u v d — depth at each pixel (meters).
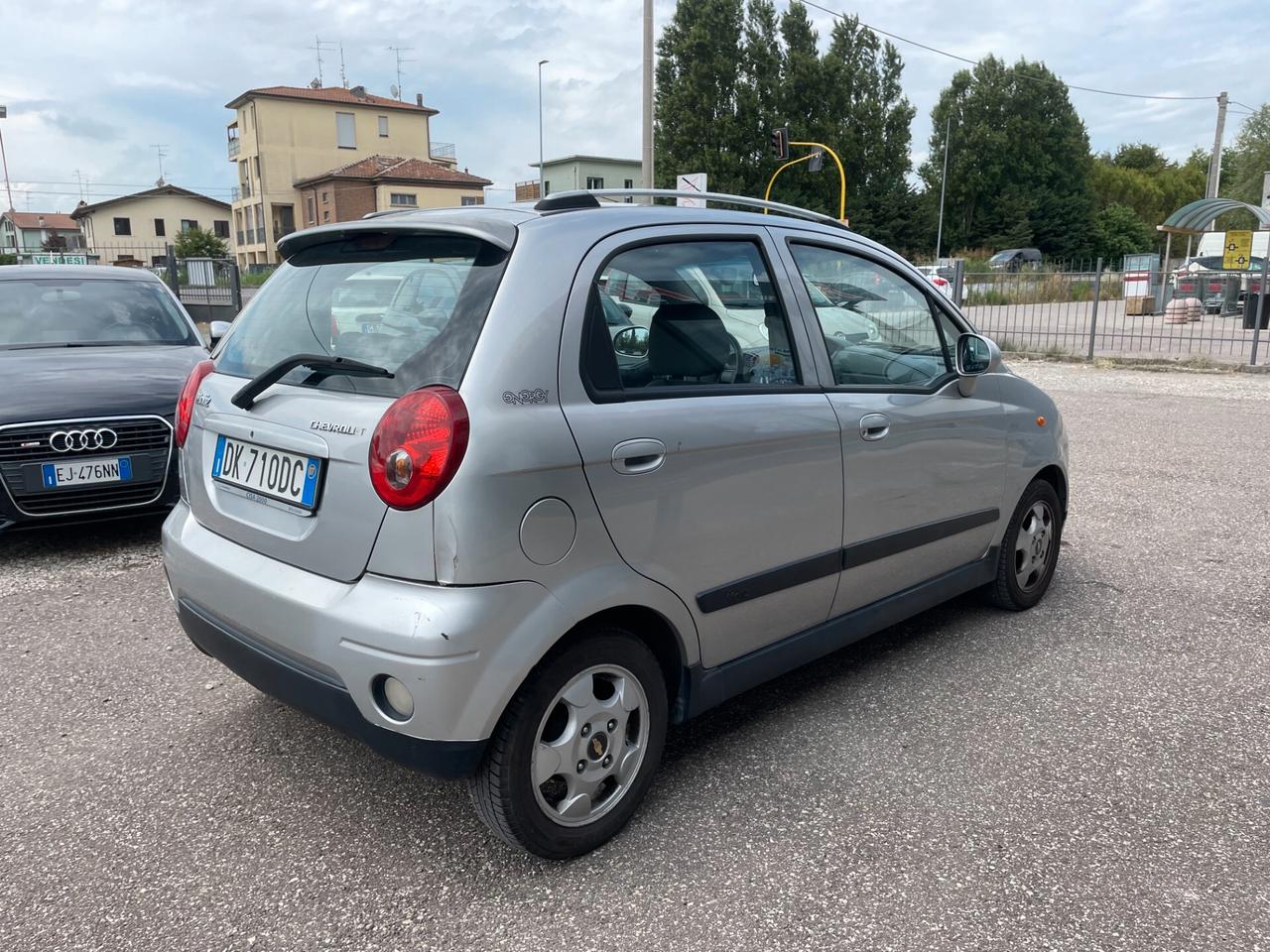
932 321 3.83
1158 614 4.52
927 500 3.67
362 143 67.75
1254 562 5.27
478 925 2.39
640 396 2.65
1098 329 18.22
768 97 57.88
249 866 2.64
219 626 2.80
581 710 2.57
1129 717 3.49
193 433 3.03
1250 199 61.94
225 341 3.20
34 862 2.66
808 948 2.30
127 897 2.51
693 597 2.79
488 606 2.28
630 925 2.39
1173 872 2.58
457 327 2.42
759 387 3.00
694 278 2.91
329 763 3.20
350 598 2.37
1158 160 102.75
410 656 2.24
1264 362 14.59
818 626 3.35
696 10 57.06
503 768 2.42
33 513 5.05
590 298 2.59
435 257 2.67
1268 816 2.85
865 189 60.47
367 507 2.35
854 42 60.66
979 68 74.50
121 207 72.50
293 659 2.55
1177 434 9.16
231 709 3.58
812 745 3.30
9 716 3.52
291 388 2.67
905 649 4.14
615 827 2.73
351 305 2.75
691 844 2.73
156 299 6.99
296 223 66.56
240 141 68.00
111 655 4.05
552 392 2.43
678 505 2.69
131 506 5.27
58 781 3.08
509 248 2.51
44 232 89.44
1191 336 16.14
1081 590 4.86
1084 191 75.50
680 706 2.93
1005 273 17.91
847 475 3.26
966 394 3.87
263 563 2.65
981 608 4.62
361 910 2.45
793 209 3.54
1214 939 2.32
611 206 2.88
